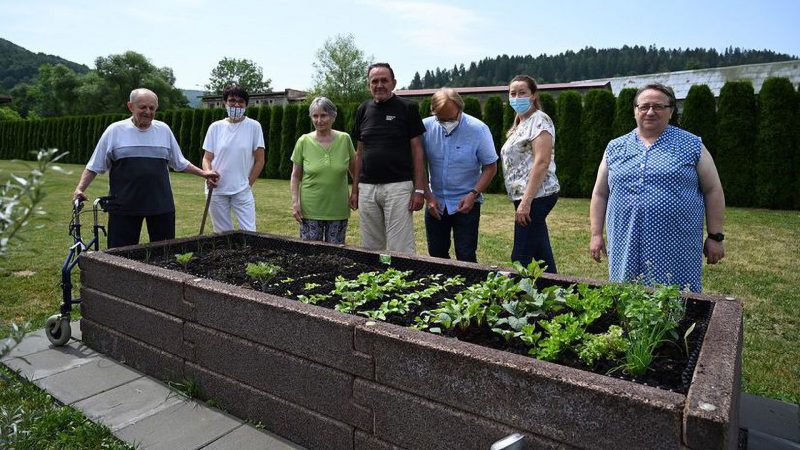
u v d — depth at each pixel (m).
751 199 11.05
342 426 2.24
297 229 8.23
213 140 4.72
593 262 5.92
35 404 2.75
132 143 4.09
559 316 2.23
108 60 55.81
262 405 2.55
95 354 3.43
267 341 2.48
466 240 4.05
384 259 3.54
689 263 2.74
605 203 3.19
